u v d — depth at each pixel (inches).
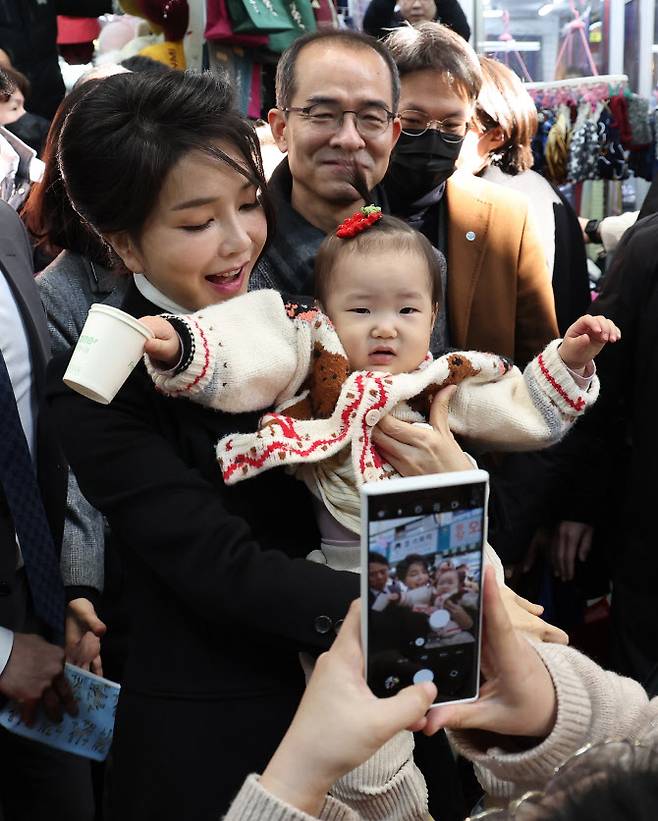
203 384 45.0
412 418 53.6
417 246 55.1
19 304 67.8
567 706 34.4
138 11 124.3
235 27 114.9
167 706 46.8
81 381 39.3
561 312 100.7
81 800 75.6
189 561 43.8
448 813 54.2
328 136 70.7
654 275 79.6
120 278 77.5
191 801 45.9
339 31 72.7
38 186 76.6
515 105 98.2
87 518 74.7
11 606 65.4
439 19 127.0
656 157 137.6
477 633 32.5
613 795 24.4
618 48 149.0
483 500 31.2
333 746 29.5
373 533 30.0
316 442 48.3
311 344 51.2
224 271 48.7
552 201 101.7
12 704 61.1
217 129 46.2
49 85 128.4
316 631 42.7
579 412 54.3
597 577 94.2
